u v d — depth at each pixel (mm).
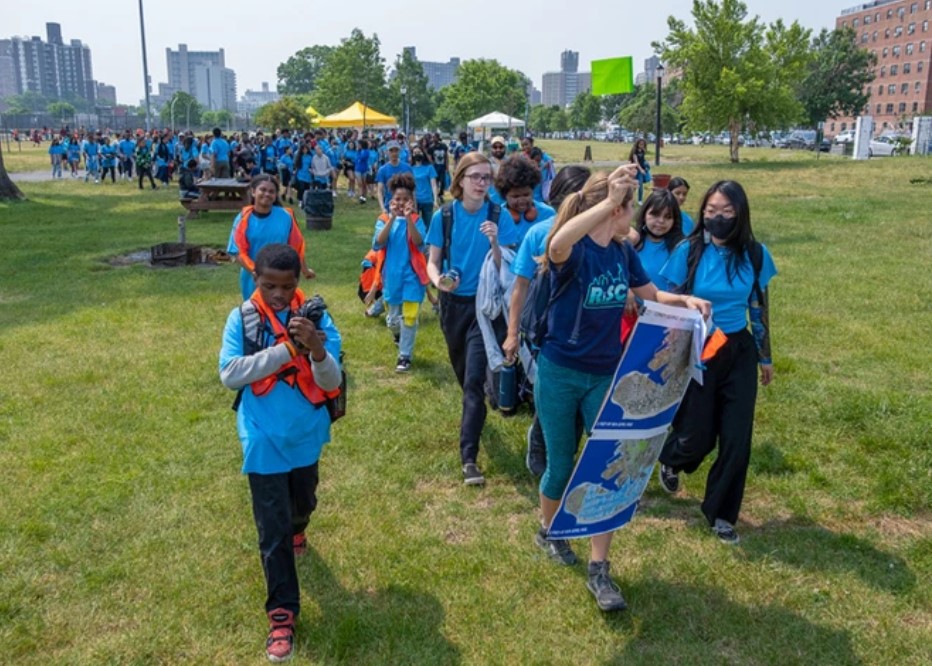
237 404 3473
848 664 3266
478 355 4934
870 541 4176
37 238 14570
